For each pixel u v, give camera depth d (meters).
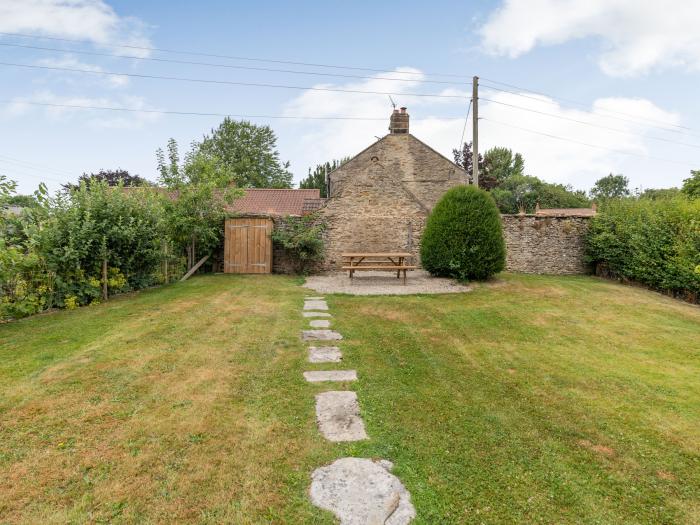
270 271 13.02
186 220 11.59
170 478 3.00
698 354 6.48
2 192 7.02
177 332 6.42
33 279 7.38
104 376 4.67
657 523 2.81
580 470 3.37
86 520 2.57
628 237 13.23
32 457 3.16
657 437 3.92
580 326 7.85
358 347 6.11
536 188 44.47
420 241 13.56
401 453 3.48
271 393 4.48
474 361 5.82
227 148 42.78
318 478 3.10
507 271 14.43
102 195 9.04
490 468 3.34
